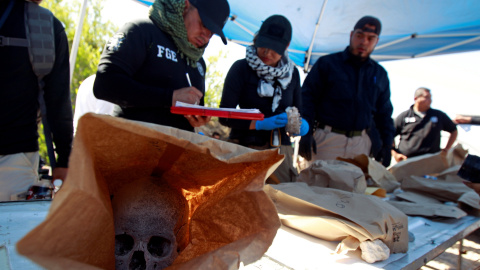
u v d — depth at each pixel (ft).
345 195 4.19
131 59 4.43
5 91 4.35
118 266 2.13
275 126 6.05
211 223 2.18
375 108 8.99
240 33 14.10
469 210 6.12
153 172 2.40
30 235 1.31
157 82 4.75
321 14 12.75
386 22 13.47
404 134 13.88
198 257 1.86
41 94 4.77
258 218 1.93
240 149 1.98
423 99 13.38
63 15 25.48
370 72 8.80
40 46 4.47
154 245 2.25
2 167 4.42
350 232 3.59
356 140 8.52
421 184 6.89
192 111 3.82
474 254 10.05
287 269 3.22
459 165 7.95
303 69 16.48
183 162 2.26
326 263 3.41
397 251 3.86
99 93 4.39
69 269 1.41
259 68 6.35
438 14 12.37
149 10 4.92
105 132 1.81
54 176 4.96
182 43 4.92
